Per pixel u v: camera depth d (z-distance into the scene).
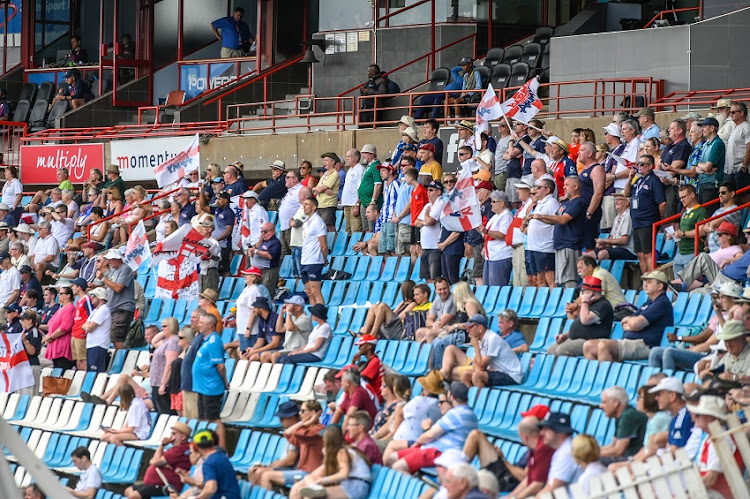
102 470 39.44
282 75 80.44
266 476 33.12
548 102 63.09
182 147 68.94
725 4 59.56
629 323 35.06
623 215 42.72
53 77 89.31
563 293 40.47
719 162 42.28
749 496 22.67
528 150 46.81
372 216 51.56
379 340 41.25
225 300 51.31
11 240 61.00
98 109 82.75
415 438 31.62
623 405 27.55
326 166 54.19
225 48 83.44
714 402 24.11
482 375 35.16
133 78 85.69
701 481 22.30
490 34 72.25
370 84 67.50
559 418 25.94
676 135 43.19
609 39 60.66
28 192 74.81
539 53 66.56
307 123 66.00
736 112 43.94
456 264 43.91
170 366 39.84
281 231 53.91
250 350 43.25
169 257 50.03
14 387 46.03
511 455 30.97
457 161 57.38
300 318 42.84
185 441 35.06
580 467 25.47
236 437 39.16
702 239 40.97
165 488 35.00
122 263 48.62
